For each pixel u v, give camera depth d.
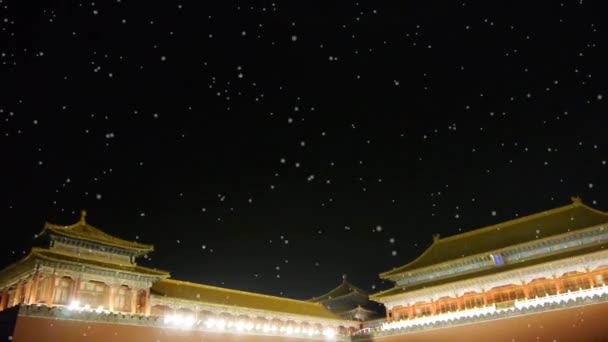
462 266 57.84
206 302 50.78
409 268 63.22
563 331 43.41
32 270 39.53
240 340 49.03
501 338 47.19
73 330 36.84
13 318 34.62
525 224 59.16
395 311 60.75
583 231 49.59
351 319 71.62
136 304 44.50
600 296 42.22
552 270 49.03
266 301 59.97
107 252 44.94
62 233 42.12
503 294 51.78
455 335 50.72
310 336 56.78
